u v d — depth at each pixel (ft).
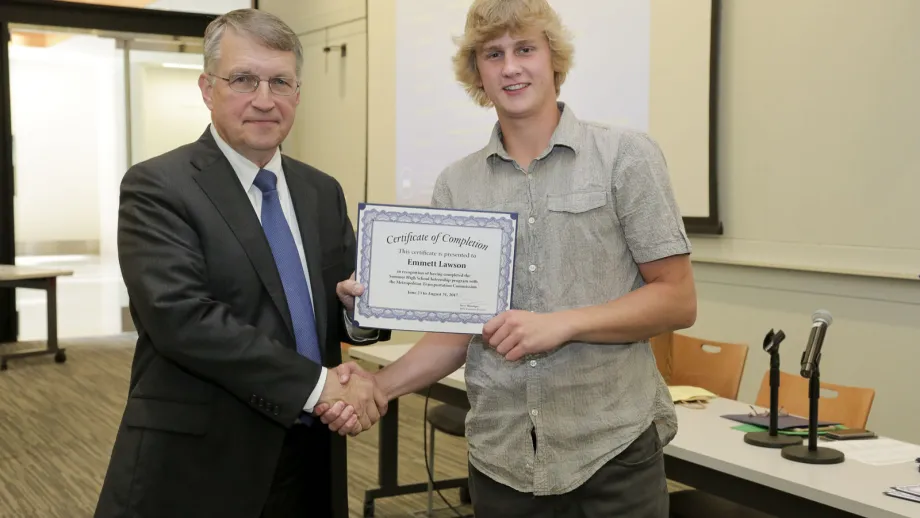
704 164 14.30
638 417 5.32
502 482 5.47
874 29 11.96
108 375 20.95
